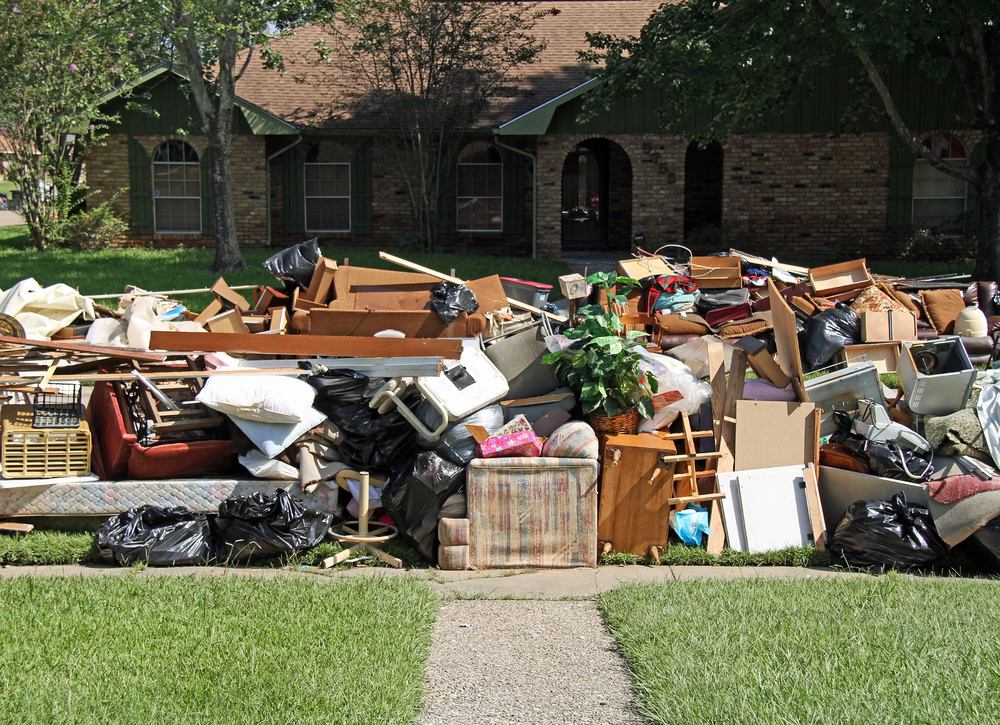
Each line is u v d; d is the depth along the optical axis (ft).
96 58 65.05
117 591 16.46
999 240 47.19
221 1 54.03
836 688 12.69
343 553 18.88
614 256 65.46
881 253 64.39
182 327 28.48
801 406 20.94
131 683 12.85
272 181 68.90
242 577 17.57
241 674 13.15
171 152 68.59
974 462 19.47
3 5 59.16
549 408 21.31
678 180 63.21
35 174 66.28
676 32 44.21
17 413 20.13
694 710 12.21
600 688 13.32
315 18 55.67
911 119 62.85
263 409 19.94
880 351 32.01
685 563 19.52
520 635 15.30
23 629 14.58
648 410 20.43
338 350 21.56
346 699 12.47
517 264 57.06
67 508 19.76
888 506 18.98
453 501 19.08
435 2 60.44
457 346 21.08
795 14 41.98
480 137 66.49
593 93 47.06
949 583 17.60
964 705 12.29
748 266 40.27
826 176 63.87
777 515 20.02
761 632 14.69
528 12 74.43
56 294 29.04
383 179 68.49
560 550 19.13
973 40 46.11
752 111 48.29
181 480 20.26
